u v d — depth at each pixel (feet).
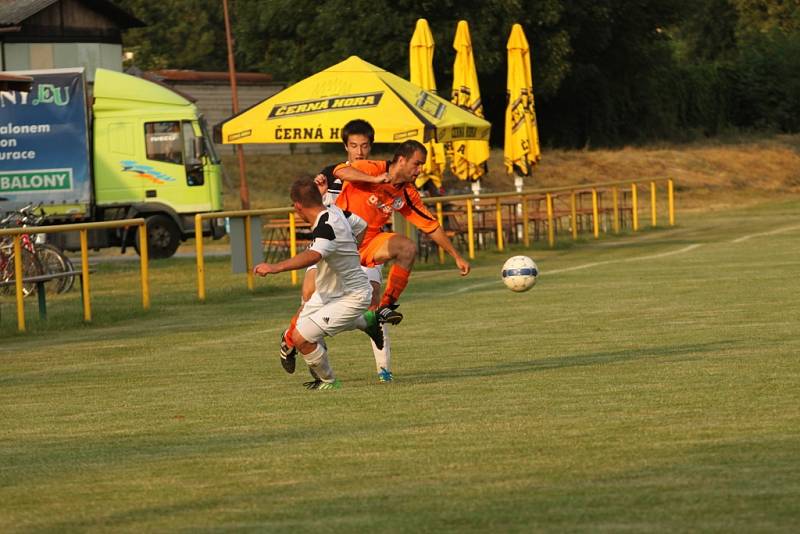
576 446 66.69
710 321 130.21
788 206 429.38
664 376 92.17
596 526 49.83
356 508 54.70
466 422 75.66
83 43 421.18
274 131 221.05
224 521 53.26
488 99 570.05
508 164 293.43
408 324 141.08
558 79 507.71
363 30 479.82
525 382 92.58
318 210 88.63
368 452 67.56
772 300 149.59
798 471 58.75
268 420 80.33
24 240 203.62
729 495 54.19
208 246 342.85
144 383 103.71
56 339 145.18
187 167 299.17
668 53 608.19
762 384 86.33
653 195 326.03
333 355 115.44
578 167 518.37
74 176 290.35
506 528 50.14
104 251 339.98
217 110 562.66
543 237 306.14
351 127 98.99
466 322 140.56
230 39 434.30
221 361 117.29
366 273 95.35
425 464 63.72
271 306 174.60
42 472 66.23
